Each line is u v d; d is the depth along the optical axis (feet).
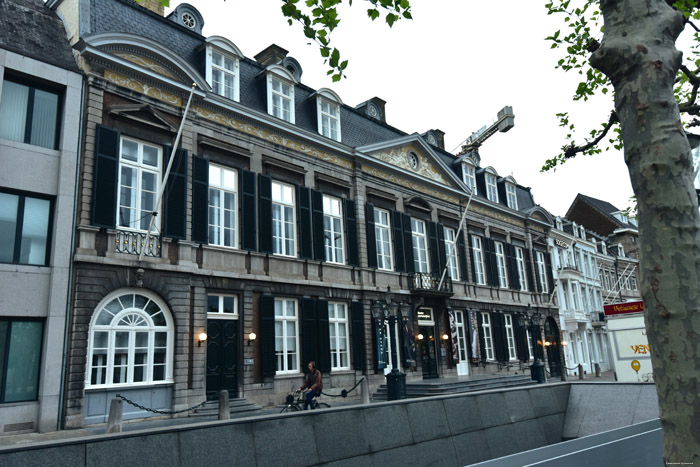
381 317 74.28
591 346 144.56
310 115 74.38
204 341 54.39
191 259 55.21
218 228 59.47
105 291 47.78
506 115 144.25
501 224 110.11
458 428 40.27
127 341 49.19
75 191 47.91
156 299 51.85
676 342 10.35
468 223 99.30
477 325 93.76
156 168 54.85
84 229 47.62
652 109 11.36
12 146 45.55
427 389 68.74
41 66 47.96
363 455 33.86
